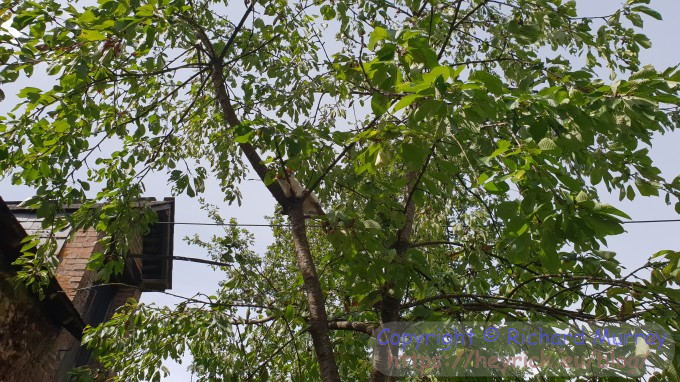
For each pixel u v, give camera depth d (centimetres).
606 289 364
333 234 388
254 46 626
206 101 666
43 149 474
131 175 587
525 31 437
